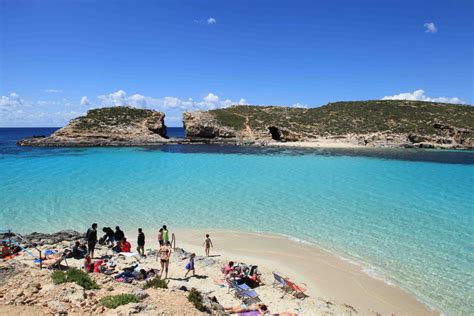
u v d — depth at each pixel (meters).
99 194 29.67
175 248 17.61
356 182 36.44
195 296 9.58
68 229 20.08
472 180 37.91
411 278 14.57
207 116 106.12
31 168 44.81
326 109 120.00
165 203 27.00
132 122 96.31
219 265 15.56
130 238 19.69
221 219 23.19
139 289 9.94
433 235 19.77
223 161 54.22
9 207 25.38
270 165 49.62
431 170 45.66
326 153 68.56
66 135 87.25
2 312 7.93
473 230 20.61
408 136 91.25
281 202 27.58
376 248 17.91
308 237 19.73
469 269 15.33
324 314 11.55
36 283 9.65
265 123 106.56
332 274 15.08
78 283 9.96
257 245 18.67
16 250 15.62
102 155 62.34
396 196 29.83
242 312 11.01
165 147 81.94
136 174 40.56
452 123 98.44
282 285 13.76
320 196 29.70
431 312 12.08
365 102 123.25
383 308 12.33
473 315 11.89
